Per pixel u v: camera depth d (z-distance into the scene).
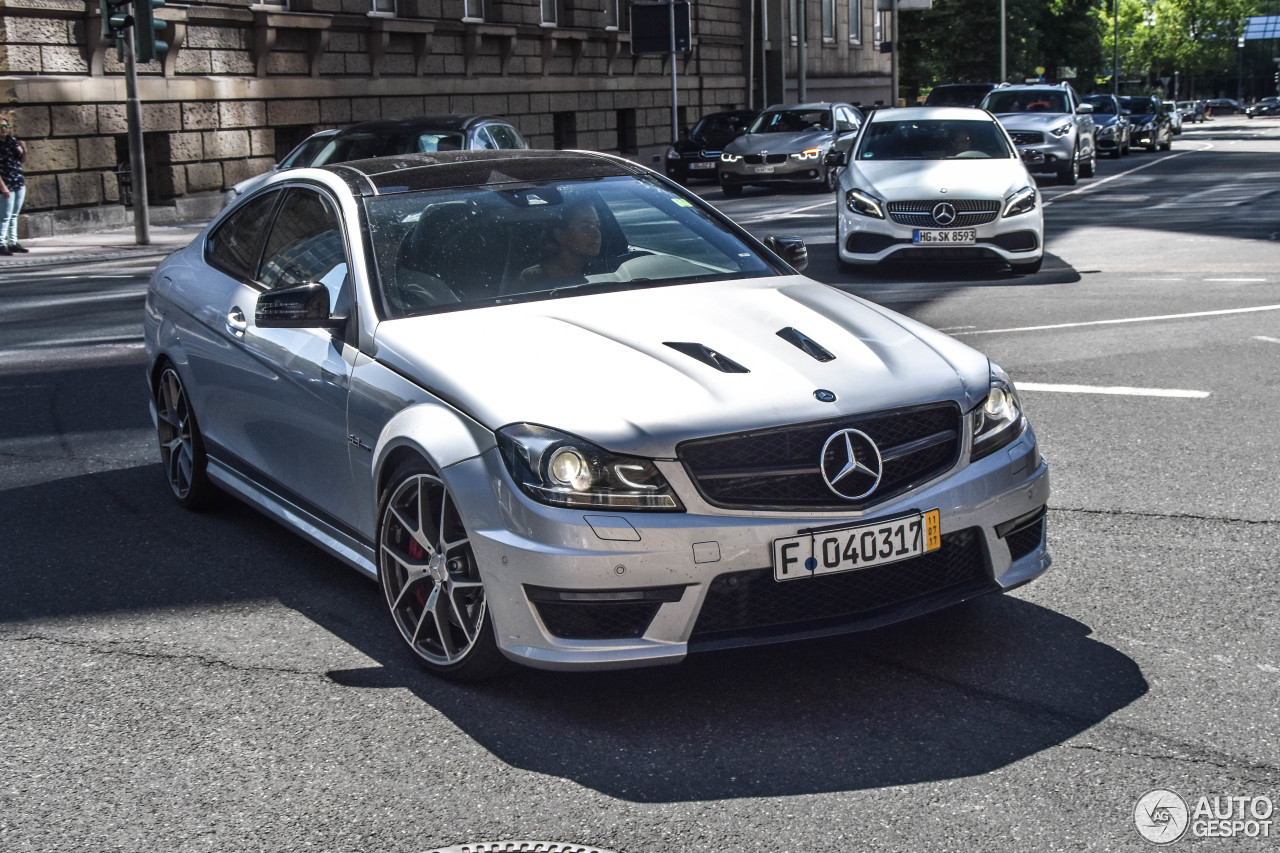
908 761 3.47
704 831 3.15
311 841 3.17
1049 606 4.55
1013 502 4.08
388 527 4.29
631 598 3.66
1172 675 3.96
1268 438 6.65
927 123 14.68
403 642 4.27
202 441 5.91
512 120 32.06
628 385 3.87
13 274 15.88
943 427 4.00
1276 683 3.88
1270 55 150.62
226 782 3.49
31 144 19.91
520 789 3.40
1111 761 3.43
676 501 3.67
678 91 40.31
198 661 4.33
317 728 3.80
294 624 4.64
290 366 4.88
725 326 4.29
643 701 3.91
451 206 5.03
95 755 3.68
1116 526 5.39
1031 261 13.20
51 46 20.20
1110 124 39.03
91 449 7.29
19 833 3.26
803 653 4.20
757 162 27.12
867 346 4.18
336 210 5.07
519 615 3.76
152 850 3.16
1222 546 5.11
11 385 9.08
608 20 36.47
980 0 62.75
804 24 42.53
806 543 3.73
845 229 13.66
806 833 3.12
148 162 22.42
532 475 3.72
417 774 3.50
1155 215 19.30
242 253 5.71
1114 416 7.20
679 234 5.19
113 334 11.16
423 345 4.29
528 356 4.09
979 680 3.96
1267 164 32.50
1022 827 3.12
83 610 4.85
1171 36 129.88
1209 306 10.67
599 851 3.08
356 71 26.81
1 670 4.31
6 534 5.81
